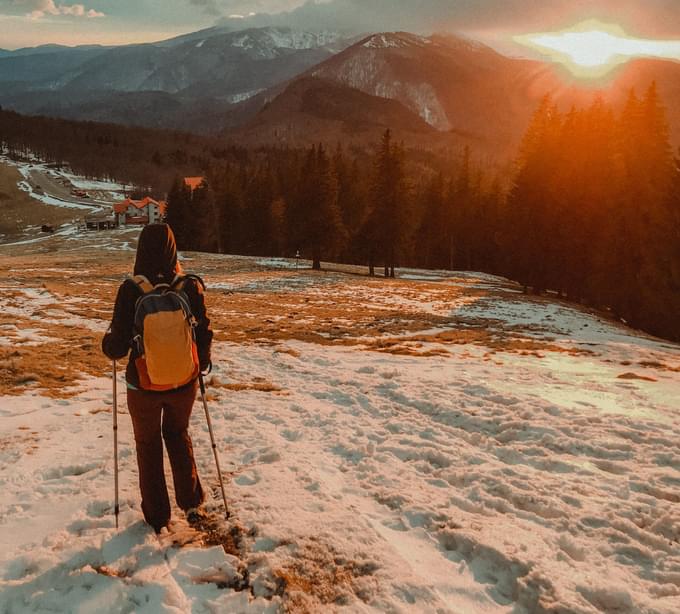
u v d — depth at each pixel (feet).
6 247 307.58
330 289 121.70
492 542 13.21
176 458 14.05
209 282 132.46
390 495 16.16
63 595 11.28
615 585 11.46
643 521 14.64
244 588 11.64
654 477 17.58
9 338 43.96
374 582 11.80
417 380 31.94
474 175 275.39
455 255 259.39
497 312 90.84
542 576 11.81
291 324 64.54
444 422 24.22
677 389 31.19
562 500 15.87
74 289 98.07
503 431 22.48
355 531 13.85
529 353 46.14
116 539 13.30
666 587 11.68
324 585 11.70
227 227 265.54
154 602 11.11
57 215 508.12
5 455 18.81
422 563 12.70
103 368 34.78
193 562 12.44
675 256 121.39
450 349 47.83
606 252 139.33
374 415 25.39
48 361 35.06
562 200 146.30
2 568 12.05
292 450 19.92
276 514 14.65
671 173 126.52
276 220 242.37
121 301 13.01
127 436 21.13
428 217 250.37
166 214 267.39
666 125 138.92
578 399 28.09
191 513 14.64
